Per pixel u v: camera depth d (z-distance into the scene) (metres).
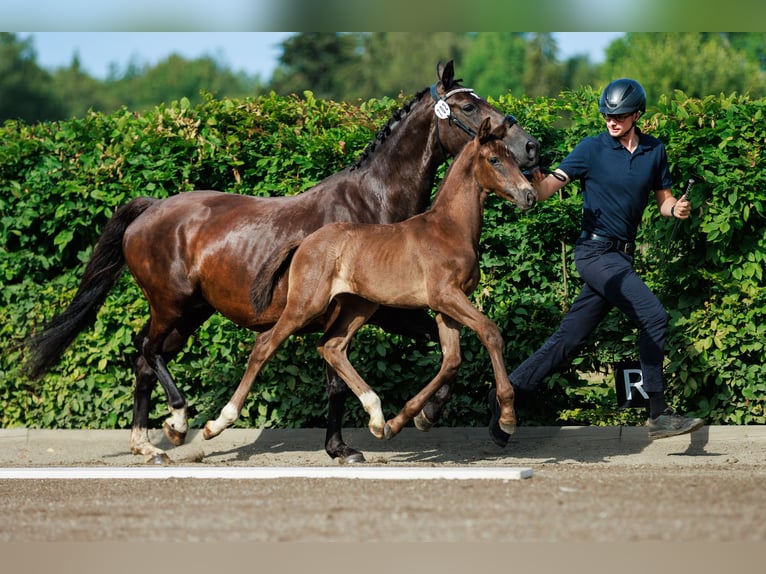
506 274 11.27
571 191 11.21
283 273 9.47
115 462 10.41
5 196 11.86
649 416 10.62
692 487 7.13
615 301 9.74
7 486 8.18
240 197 10.18
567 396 11.34
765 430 10.74
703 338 10.80
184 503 7.00
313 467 8.86
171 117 11.60
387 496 7.02
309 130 11.60
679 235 10.95
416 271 8.89
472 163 9.06
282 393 11.36
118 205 11.51
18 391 11.95
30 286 11.88
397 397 11.30
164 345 10.73
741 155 10.59
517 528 5.88
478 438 11.16
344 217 9.66
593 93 11.30
